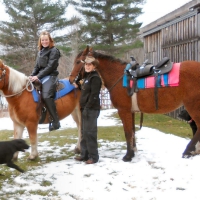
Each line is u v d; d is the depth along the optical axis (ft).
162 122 35.27
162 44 43.06
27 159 18.48
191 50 34.71
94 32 67.56
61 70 71.56
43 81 18.01
